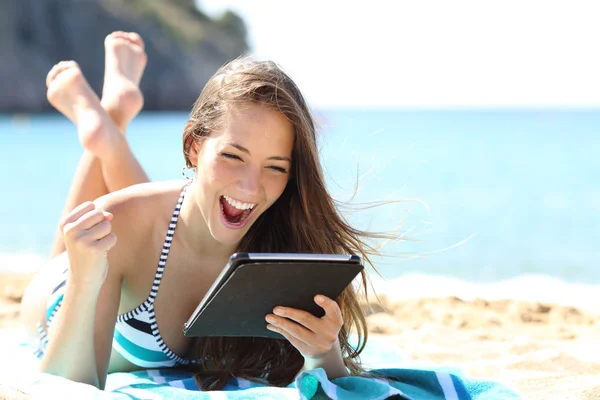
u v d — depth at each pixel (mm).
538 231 11797
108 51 4559
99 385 2688
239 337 2986
